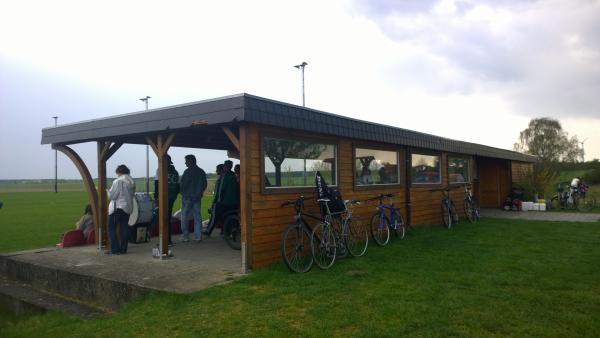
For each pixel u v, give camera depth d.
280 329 4.12
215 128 7.04
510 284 5.52
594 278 5.78
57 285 6.66
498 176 17.75
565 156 42.34
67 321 5.19
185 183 9.33
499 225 11.59
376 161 9.83
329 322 4.24
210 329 4.20
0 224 16.33
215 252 7.96
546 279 5.72
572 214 14.77
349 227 7.56
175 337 4.07
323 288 5.34
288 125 6.68
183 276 6.00
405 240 9.14
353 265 6.69
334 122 7.92
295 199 7.24
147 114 7.09
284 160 7.11
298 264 6.43
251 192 6.33
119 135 7.58
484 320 4.22
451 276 5.92
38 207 26.06
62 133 8.69
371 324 4.17
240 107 5.89
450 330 4.00
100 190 8.52
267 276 5.91
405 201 10.89
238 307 4.73
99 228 8.44
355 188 8.92
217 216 8.86
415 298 4.93
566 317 4.29
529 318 4.28
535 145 43.31
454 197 13.50
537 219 13.13
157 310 4.82
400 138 10.35
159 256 7.39
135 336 4.19
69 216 19.81
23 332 4.94
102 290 5.95
